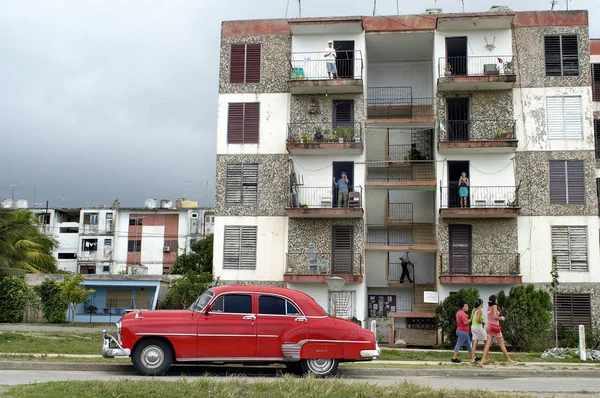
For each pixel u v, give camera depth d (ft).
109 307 138.41
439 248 103.40
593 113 115.14
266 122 109.70
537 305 91.91
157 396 33.76
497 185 104.37
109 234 213.87
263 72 111.14
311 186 107.24
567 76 105.81
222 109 110.93
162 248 212.23
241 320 46.93
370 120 108.58
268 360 46.73
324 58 108.17
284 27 111.96
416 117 111.96
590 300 100.48
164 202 234.38
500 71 105.19
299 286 104.58
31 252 160.35
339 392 35.76
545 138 104.63
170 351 46.75
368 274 112.27
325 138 106.73
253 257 106.52
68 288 123.24
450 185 106.11
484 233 103.19
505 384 47.98
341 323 47.83
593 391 42.24
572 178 103.81
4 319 122.72
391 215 113.29
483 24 106.52
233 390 35.22
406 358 68.69
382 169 114.01
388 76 119.55
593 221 102.27
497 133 103.71
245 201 108.27
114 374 48.47
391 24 109.60
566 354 74.13
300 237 106.11
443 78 103.50
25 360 54.44
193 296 105.40
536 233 102.58
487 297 100.99
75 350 67.41
